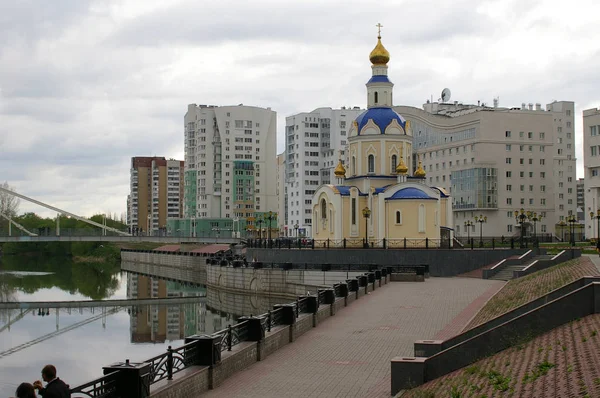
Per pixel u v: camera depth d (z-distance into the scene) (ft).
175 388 72.08
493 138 425.28
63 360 172.45
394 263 248.73
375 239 279.49
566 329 78.69
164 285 384.68
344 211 290.56
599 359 63.36
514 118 430.61
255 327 97.50
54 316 253.44
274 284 258.78
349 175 306.96
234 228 621.31
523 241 276.00
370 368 91.71
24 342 199.82
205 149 638.94
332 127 589.32
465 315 137.59
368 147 297.33
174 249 551.18
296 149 593.01
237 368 89.51
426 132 479.00
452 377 76.13
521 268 213.05
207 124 640.99
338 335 116.88
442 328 122.42
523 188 430.61
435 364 80.23
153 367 71.41
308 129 589.73
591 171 357.00
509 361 74.18
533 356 72.84
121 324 232.94
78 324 234.38
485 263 243.60
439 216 281.33
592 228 355.97
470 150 431.02
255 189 646.33
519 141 430.61
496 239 368.27
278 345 105.60
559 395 57.77
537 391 61.00
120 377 64.49
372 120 297.33
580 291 81.10
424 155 481.05
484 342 80.59
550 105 577.02
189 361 79.71
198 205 643.45
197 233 591.78
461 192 438.40
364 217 289.94
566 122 570.46
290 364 94.43
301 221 585.63
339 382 84.07
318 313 130.00
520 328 81.10
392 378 78.89
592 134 353.51
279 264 261.03
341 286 157.99
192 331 216.54
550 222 435.53
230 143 638.94
